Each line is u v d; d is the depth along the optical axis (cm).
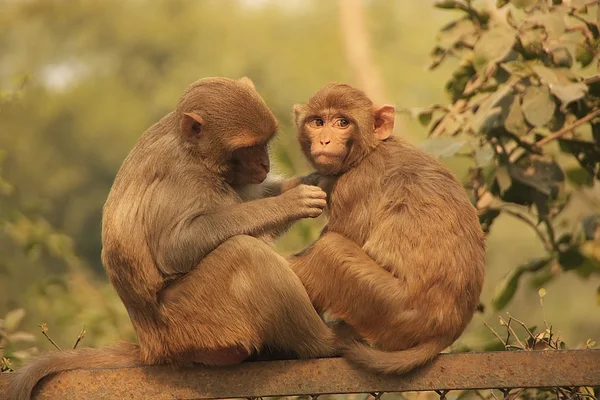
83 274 2191
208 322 927
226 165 999
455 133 1303
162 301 941
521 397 1084
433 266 913
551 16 1212
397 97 3772
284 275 924
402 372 867
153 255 953
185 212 963
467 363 864
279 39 4566
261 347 952
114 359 949
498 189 1245
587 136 1478
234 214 963
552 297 2903
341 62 3884
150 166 973
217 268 935
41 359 919
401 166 981
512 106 1210
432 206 940
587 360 838
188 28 4916
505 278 1348
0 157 1617
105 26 5100
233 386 890
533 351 852
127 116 4784
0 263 1878
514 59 1280
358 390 875
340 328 976
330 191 1028
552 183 1246
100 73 5016
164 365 909
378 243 946
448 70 3850
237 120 986
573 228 1363
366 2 4338
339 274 936
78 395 891
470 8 1370
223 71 4403
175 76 4638
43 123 4669
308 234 1661
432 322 902
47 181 4597
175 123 1006
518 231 3127
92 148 4756
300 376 884
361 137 1001
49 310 1816
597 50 1284
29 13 5153
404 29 4328
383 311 916
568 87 1160
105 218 971
